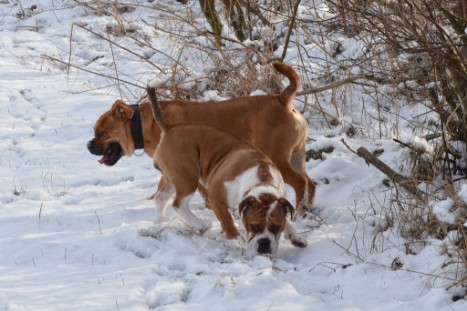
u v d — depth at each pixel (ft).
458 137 29.07
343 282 22.53
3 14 55.26
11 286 22.43
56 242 25.72
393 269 22.93
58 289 22.12
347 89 38.32
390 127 35.45
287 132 28.60
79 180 32.89
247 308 20.77
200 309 20.81
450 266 22.18
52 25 52.70
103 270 23.53
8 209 28.91
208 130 26.71
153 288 21.89
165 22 46.75
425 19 26.50
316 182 30.99
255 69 37.42
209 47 38.63
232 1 41.04
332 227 26.84
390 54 29.84
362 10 28.35
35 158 35.12
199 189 29.01
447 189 25.14
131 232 25.96
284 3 41.60
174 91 37.22
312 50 41.70
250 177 25.11
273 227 23.85
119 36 49.03
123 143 30.45
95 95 42.11
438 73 27.27
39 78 44.47
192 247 24.97
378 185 29.60
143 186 32.12
